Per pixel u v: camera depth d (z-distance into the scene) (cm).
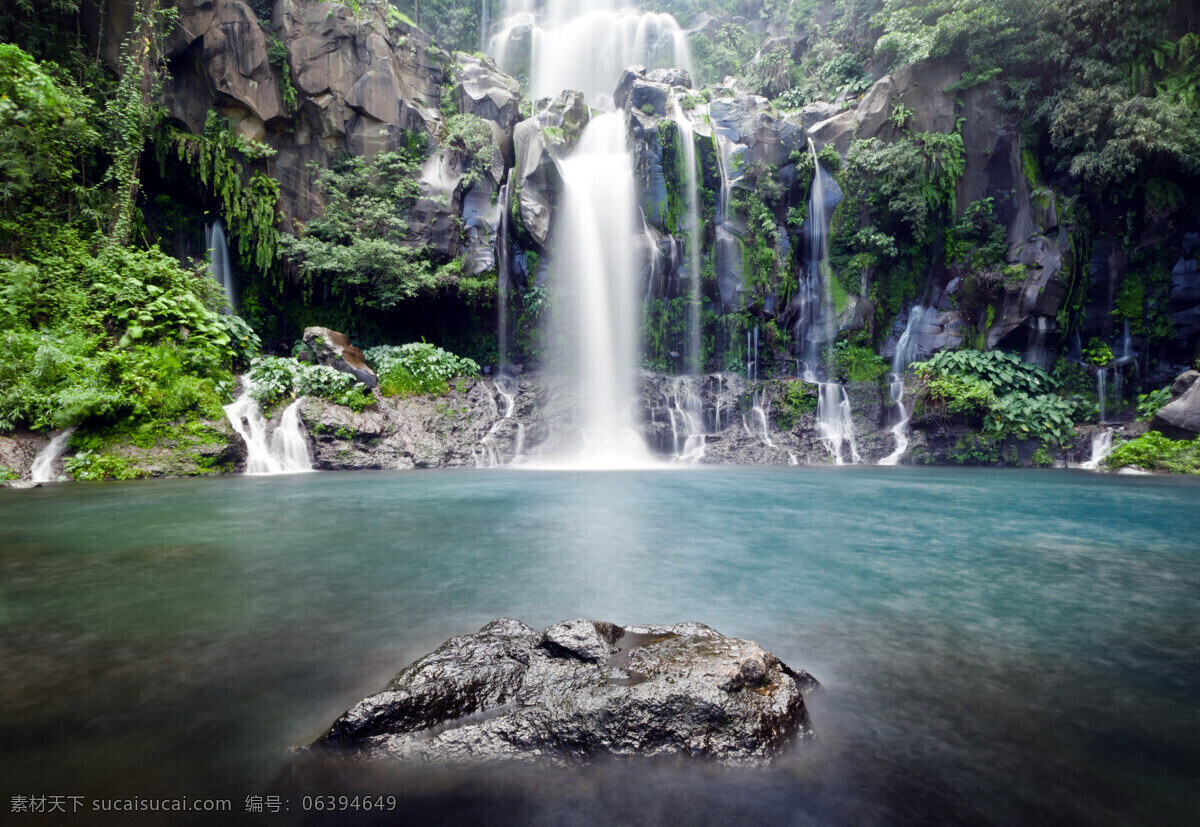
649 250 1858
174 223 1647
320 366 1376
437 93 1998
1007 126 1780
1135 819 167
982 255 1777
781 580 429
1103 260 1745
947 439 1678
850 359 1877
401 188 1742
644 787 187
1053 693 248
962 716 229
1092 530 648
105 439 1059
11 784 177
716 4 3219
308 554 494
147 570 438
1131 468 1396
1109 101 1590
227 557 482
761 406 1808
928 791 182
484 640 269
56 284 1183
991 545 562
